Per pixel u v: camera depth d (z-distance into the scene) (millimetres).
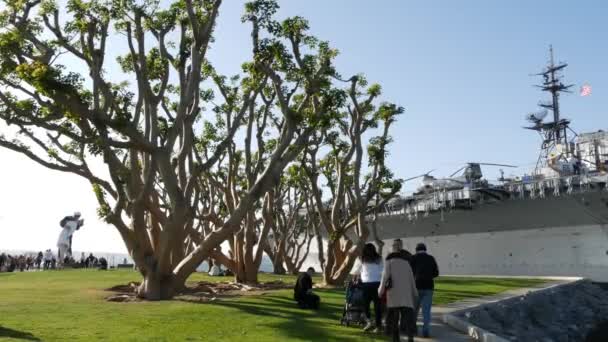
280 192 41781
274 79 19828
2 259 47812
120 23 19750
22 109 16656
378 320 12219
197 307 15711
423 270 12102
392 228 60781
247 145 25625
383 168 29250
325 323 13250
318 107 22281
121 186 17859
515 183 47094
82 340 10102
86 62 18906
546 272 48594
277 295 20406
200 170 18938
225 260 25906
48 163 18000
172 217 17969
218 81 26766
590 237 46375
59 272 36219
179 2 20453
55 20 18547
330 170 33781
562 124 65562
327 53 22094
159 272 18328
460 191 49375
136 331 11359
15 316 13312
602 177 42219
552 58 67312
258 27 19859
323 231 63719
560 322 25250
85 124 17484
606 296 34781
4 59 17156
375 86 27609
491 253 53094
